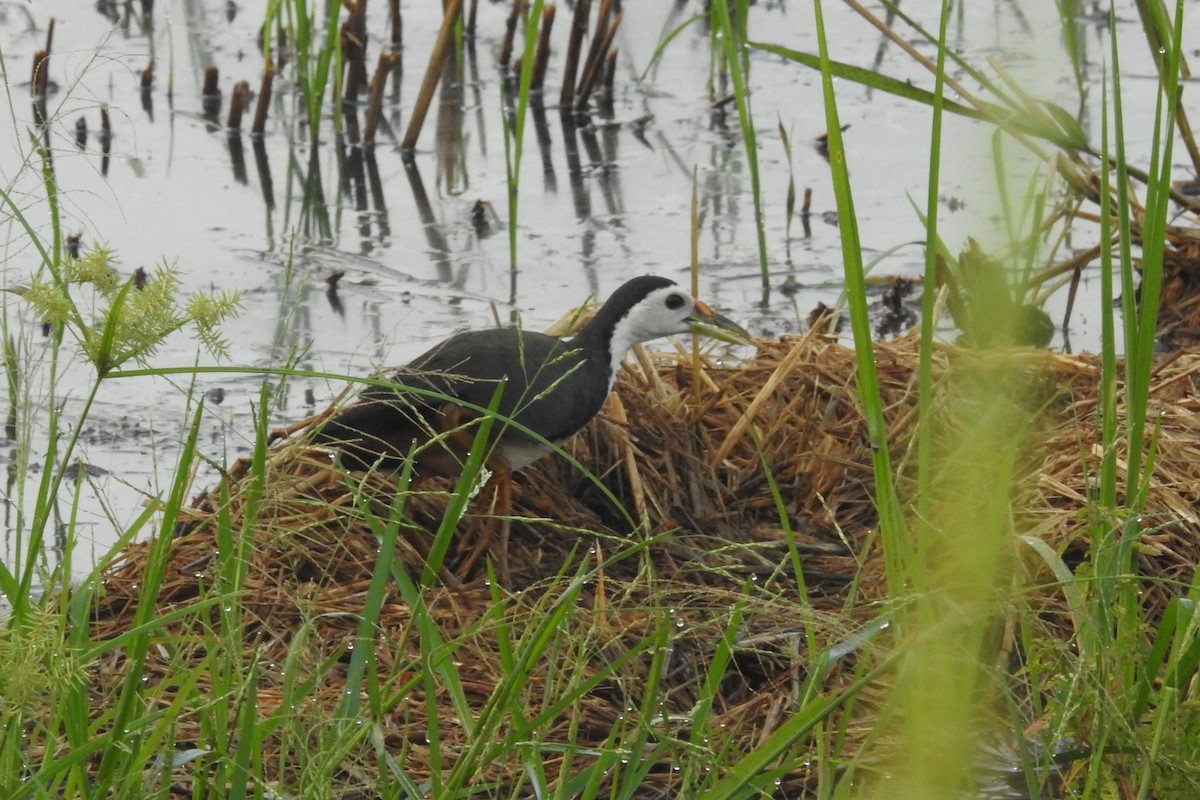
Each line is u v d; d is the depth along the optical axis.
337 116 17.55
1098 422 7.91
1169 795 6.06
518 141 13.83
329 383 12.41
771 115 18.66
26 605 5.62
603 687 8.06
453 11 16.86
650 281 10.46
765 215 16.00
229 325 13.34
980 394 3.31
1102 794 6.28
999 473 3.82
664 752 7.32
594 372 9.95
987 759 6.84
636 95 19.31
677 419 10.59
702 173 17.05
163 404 12.13
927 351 5.54
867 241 15.27
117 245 14.73
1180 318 12.99
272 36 20.39
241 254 14.79
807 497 10.28
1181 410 10.23
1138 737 5.80
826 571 9.48
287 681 5.84
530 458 9.70
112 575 9.20
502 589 9.12
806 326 13.41
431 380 9.33
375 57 20.08
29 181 13.52
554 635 6.67
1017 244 3.23
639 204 16.28
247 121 18.27
